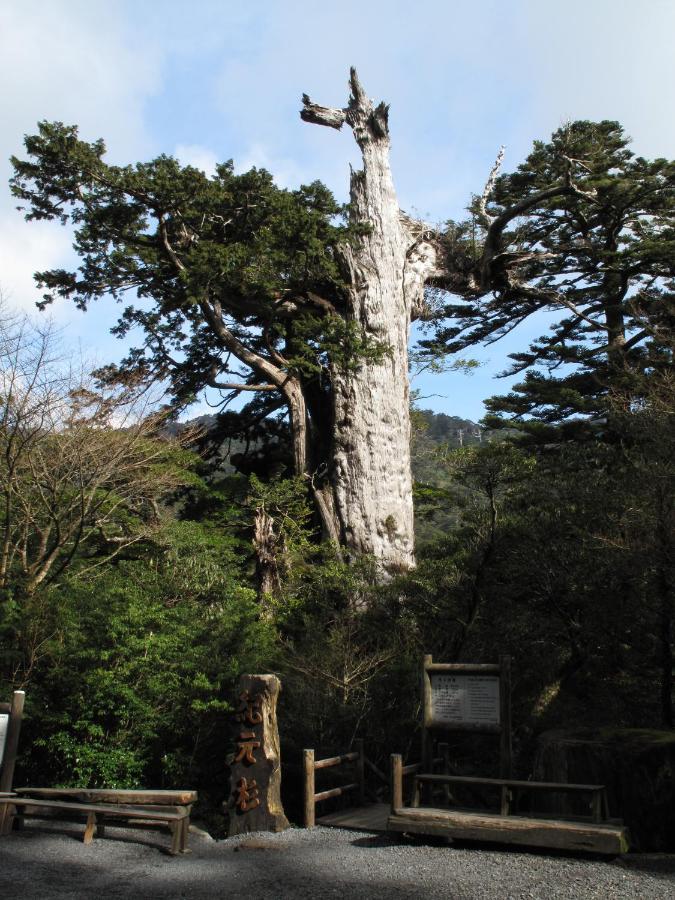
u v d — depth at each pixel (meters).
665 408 12.76
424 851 6.93
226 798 10.16
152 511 18.34
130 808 7.98
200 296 21.03
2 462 13.99
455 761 11.70
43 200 21.72
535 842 6.58
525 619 11.94
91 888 6.10
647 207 27.94
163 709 10.28
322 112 26.70
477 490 12.96
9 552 14.08
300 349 23.27
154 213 21.52
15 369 14.12
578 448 14.05
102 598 10.77
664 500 10.33
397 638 12.80
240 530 23.47
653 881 5.83
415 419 32.22
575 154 28.28
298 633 15.31
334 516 23.64
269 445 30.02
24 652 10.38
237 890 6.00
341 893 5.80
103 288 22.69
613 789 7.46
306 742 10.95
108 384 16.03
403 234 26.97
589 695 11.92
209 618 12.16
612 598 10.88
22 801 7.78
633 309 26.80
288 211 21.42
